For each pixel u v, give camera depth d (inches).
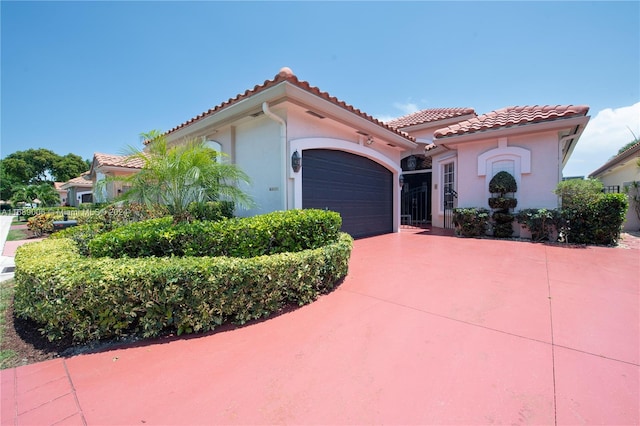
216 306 132.6
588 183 339.9
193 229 169.5
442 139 441.4
